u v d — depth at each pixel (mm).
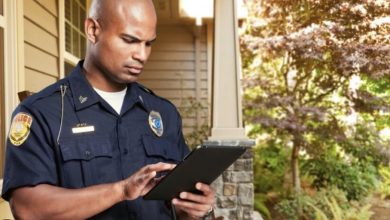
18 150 979
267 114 5340
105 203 883
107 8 1013
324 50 4246
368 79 4129
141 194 886
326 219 4137
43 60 2926
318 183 4797
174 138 1239
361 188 4305
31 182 941
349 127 4645
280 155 5754
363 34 3975
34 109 1017
